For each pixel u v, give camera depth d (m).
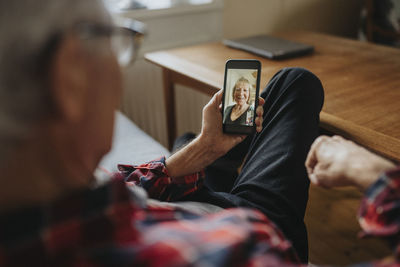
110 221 0.33
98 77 0.34
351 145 0.52
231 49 1.37
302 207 0.68
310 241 1.28
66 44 0.30
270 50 1.25
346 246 1.26
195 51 1.36
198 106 1.89
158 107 1.80
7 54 0.28
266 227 0.42
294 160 0.70
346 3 2.44
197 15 1.76
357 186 0.48
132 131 1.23
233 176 0.96
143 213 0.43
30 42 0.28
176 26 1.72
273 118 0.79
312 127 0.76
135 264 0.30
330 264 1.18
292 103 0.80
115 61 0.36
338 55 1.25
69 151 0.34
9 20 0.28
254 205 0.66
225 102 0.76
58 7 0.29
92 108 0.35
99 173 0.51
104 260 0.31
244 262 0.32
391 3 1.95
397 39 1.97
